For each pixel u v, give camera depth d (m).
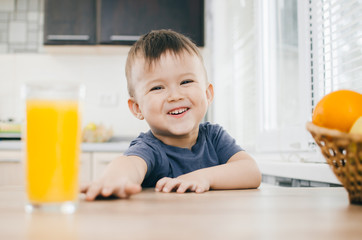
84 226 0.33
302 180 1.23
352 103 0.54
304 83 1.39
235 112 2.31
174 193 0.66
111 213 0.40
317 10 1.30
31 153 0.41
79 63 2.91
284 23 1.80
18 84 2.89
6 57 2.90
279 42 1.82
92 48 2.66
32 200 0.41
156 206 0.46
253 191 0.70
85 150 2.23
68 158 0.41
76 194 0.43
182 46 1.05
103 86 2.90
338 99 0.54
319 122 0.56
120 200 0.54
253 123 2.07
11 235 0.29
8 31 3.01
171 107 1.02
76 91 0.42
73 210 0.42
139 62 1.05
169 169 1.03
